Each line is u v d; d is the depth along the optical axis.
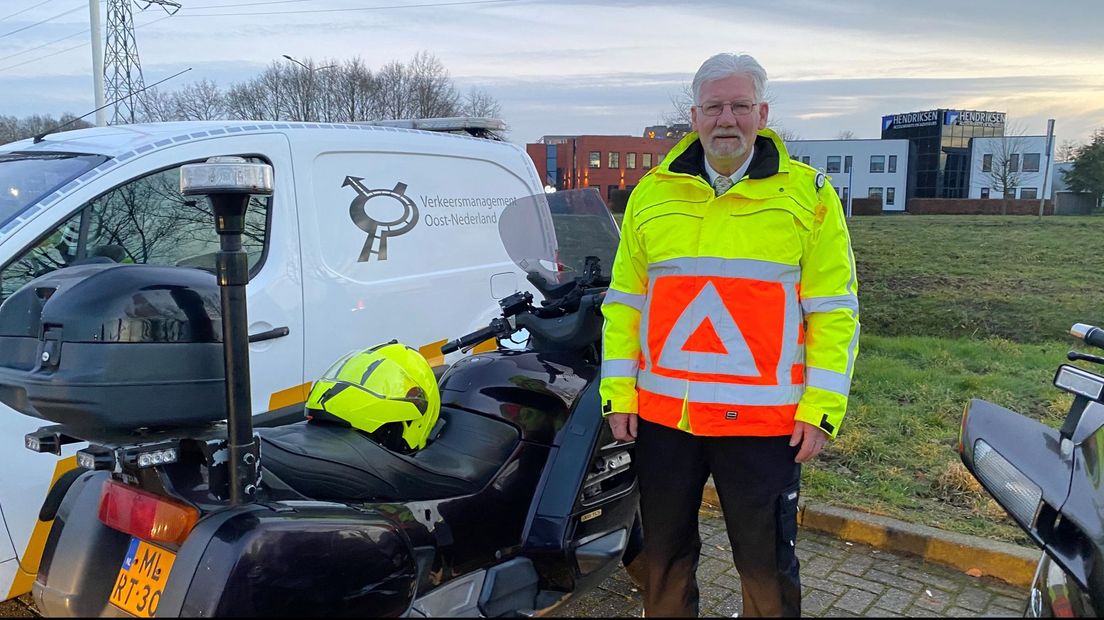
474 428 2.79
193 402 1.92
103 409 1.79
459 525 2.52
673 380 2.27
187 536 1.89
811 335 2.24
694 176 2.22
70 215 3.07
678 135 21.73
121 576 2.03
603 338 2.50
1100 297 10.82
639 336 2.47
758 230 2.18
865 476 4.46
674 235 2.27
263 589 1.81
